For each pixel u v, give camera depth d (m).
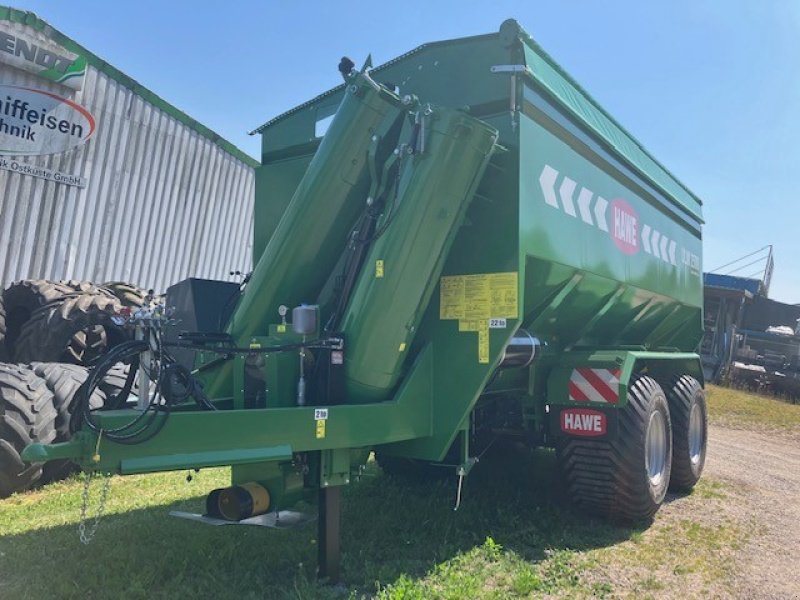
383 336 3.52
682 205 7.16
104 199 11.46
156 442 2.76
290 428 3.13
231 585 3.29
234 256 14.30
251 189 14.61
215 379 4.03
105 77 11.29
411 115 3.65
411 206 3.50
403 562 3.71
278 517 3.42
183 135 12.81
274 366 3.38
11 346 7.03
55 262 10.78
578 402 4.64
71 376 5.34
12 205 10.18
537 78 3.97
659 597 3.51
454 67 4.15
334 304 3.85
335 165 3.73
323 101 4.77
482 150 3.56
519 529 4.47
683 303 7.28
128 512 4.55
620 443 4.53
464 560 3.77
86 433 2.63
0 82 9.95
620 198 5.43
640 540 4.47
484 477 5.84
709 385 18.91
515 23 3.79
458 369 3.80
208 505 3.33
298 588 3.21
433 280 3.66
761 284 24.42
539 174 4.00
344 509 4.67
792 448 10.43
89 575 3.31
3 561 3.50
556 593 3.48
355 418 3.40
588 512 4.76
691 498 5.95
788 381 18.31
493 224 3.79
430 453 3.86
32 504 4.75
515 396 5.09
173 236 12.80
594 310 5.36
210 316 4.40
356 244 3.75
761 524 5.12
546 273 4.14
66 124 10.77
